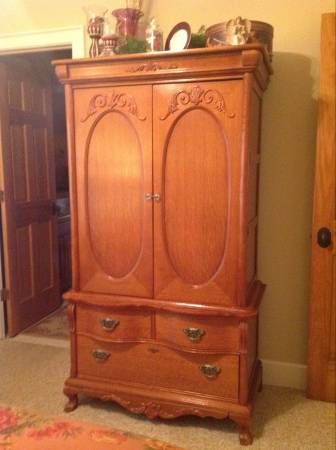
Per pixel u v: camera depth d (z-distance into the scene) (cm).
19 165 319
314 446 192
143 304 200
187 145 190
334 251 220
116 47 206
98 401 229
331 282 222
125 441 97
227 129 183
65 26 262
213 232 192
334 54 210
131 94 194
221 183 188
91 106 201
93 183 207
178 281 198
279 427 206
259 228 242
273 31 221
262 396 234
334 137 214
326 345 226
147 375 207
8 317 315
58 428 103
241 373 192
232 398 195
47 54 343
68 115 204
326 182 218
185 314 195
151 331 203
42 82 343
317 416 215
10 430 102
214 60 179
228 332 191
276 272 243
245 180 183
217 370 195
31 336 316
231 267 190
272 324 246
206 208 191
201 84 184
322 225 220
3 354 286
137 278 205
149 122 193
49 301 362
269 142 235
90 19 209
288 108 230
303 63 225
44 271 355
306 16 222
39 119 340
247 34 186
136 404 206
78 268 214
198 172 190
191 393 200
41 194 346
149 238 200
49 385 245
